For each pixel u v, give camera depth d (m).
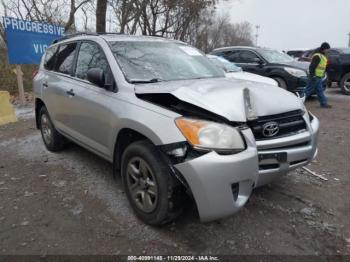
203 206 2.80
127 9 16.89
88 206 3.73
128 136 3.54
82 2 17.00
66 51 4.98
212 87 3.43
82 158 5.18
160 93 3.21
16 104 9.95
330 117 8.67
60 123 4.90
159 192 3.05
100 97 3.78
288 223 3.44
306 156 3.42
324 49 9.69
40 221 3.44
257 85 3.69
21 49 9.57
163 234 3.22
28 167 4.86
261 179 3.16
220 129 2.84
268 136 3.16
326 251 3.04
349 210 3.73
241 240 3.16
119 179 4.01
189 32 27.48
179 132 2.85
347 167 5.02
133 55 4.04
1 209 3.66
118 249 3.02
